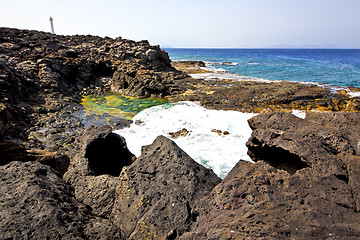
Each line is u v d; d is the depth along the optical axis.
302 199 3.39
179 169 4.37
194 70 36.41
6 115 9.45
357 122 5.45
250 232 2.89
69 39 29.19
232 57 87.88
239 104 16.81
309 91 18.77
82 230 3.56
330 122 5.71
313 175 3.86
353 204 3.38
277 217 3.07
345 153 4.48
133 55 27.36
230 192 3.53
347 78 31.16
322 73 36.56
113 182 4.68
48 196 3.81
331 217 3.11
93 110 16.06
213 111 15.68
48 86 17.98
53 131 11.86
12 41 22.83
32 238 3.03
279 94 17.89
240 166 4.03
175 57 86.94
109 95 20.88
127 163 6.64
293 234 2.88
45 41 24.45
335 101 16.64
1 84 13.38
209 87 22.19
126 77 22.11
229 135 11.85
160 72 26.97
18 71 16.92
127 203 4.10
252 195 3.43
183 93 20.59
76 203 4.27
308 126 5.53
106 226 3.82
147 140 11.33
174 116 14.48
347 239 2.80
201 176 4.39
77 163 5.69
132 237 3.60
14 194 3.62
